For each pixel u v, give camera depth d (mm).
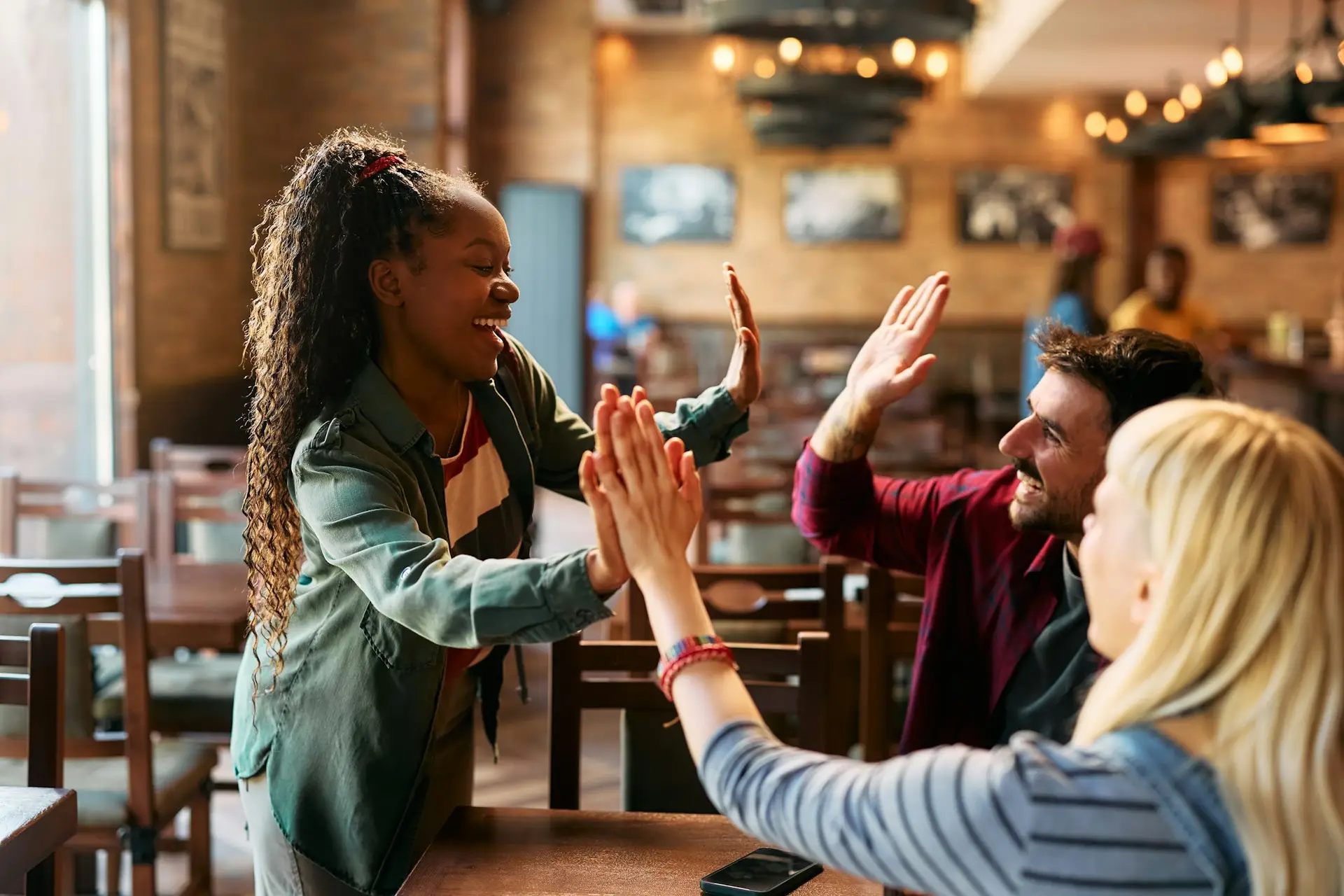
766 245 12531
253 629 1738
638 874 1572
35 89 5191
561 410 2039
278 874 1731
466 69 8500
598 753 4105
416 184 1633
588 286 11969
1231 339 8500
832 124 7730
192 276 6344
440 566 1387
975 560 1740
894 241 12539
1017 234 12516
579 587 1254
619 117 12430
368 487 1528
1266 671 900
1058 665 1662
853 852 967
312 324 1636
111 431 5758
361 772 1649
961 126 12461
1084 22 8078
